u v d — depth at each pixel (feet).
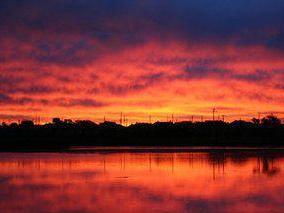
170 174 148.66
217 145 427.33
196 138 539.70
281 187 117.50
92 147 378.73
